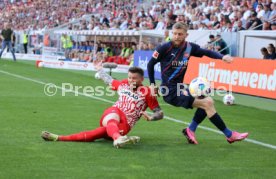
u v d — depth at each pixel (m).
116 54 38.38
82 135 9.80
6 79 24.31
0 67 32.84
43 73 29.33
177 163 8.38
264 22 26.03
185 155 9.08
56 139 9.77
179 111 15.67
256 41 26.22
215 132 11.85
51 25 56.81
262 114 15.98
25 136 10.26
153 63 10.00
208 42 26.97
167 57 10.02
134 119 9.91
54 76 27.52
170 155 9.01
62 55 44.06
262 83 20.12
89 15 51.34
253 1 30.91
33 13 65.88
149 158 8.68
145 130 11.78
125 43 36.47
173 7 39.22
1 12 74.56
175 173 7.69
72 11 57.25
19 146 9.24
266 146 10.35
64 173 7.43
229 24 28.73
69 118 13.09
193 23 33.00
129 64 34.91
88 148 9.27
